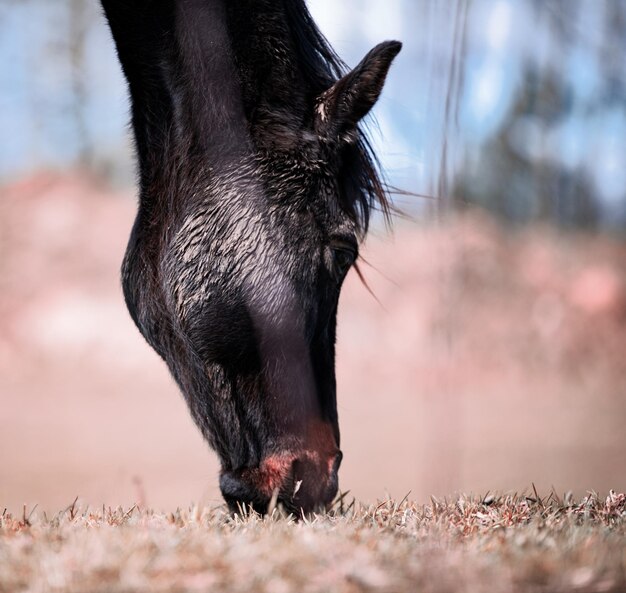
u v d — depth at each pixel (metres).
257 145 6.77
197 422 7.00
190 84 6.92
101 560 4.69
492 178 45.84
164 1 6.93
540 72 45.75
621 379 31.12
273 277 6.52
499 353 31.23
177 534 5.32
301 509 6.46
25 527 5.81
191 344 6.71
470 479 16.53
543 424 23.80
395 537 5.45
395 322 31.64
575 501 7.30
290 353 6.55
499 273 34.41
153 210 7.24
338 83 6.80
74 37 50.16
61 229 35.88
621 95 45.88
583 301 34.50
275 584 4.46
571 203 46.66
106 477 18.38
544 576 4.59
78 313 32.22
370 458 20.66
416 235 34.97
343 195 6.87
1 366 29.98
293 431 6.56
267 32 6.93
